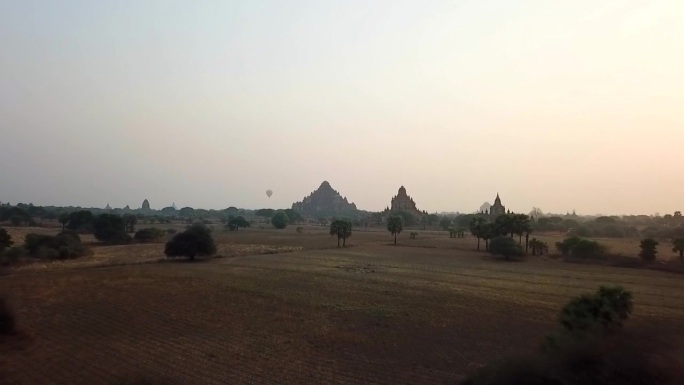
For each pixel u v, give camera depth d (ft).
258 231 575.38
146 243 355.56
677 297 144.77
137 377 70.69
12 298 129.70
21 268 194.18
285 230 611.06
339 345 89.76
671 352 54.34
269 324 105.50
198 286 154.20
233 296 138.00
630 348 54.34
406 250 328.49
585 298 77.46
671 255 268.41
